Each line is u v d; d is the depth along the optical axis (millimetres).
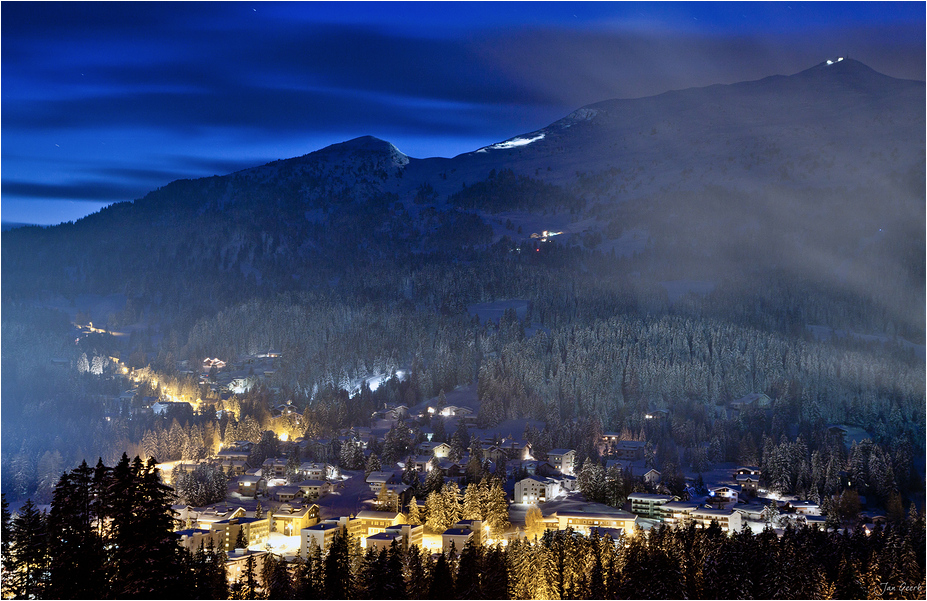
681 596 140625
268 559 148000
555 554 150250
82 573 77688
